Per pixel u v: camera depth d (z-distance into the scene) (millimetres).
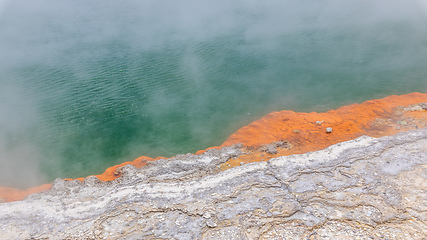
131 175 13305
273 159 12805
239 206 10555
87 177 13734
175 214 10531
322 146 14547
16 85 22812
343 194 10625
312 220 9742
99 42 30297
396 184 10797
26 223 10664
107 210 10977
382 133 15000
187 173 13102
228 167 13516
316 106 19172
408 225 9211
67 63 26094
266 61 25562
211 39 30234
